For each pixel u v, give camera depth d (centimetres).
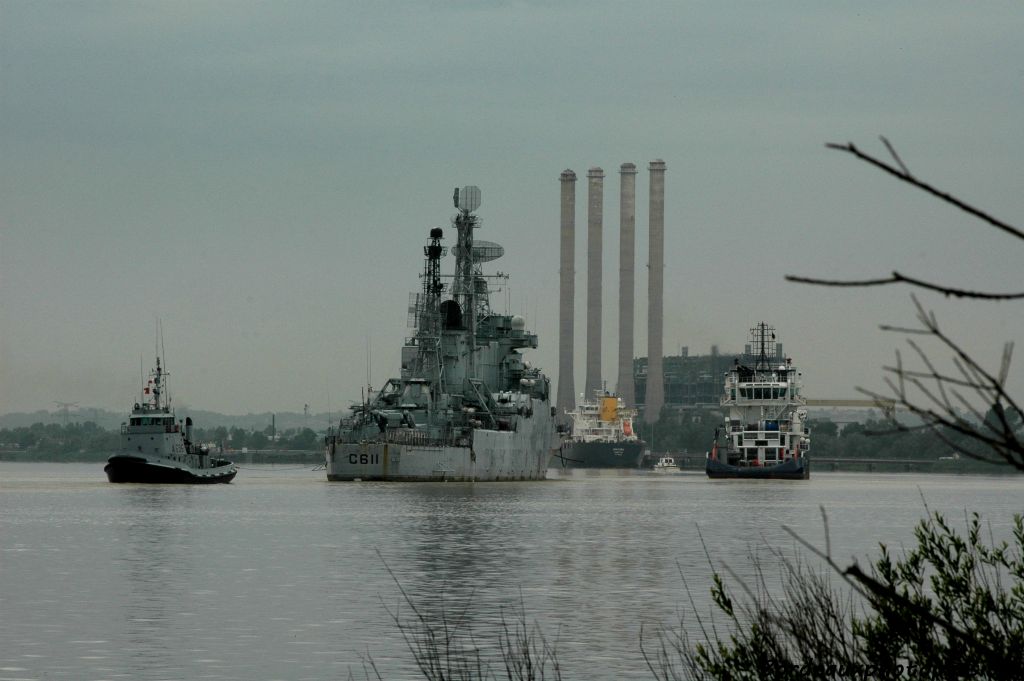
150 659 14800
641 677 13662
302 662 14612
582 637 16238
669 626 17062
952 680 7731
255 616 17988
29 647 15562
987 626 7788
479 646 15612
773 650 8469
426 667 14200
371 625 17212
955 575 8719
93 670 14188
